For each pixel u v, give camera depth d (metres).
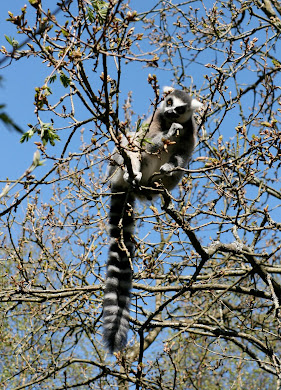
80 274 7.40
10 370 8.08
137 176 5.77
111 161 4.93
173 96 7.09
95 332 6.92
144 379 6.24
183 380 7.16
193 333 6.85
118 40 4.10
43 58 3.92
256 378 9.68
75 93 4.15
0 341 7.45
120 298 6.36
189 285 6.05
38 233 6.48
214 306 8.30
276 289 6.84
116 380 7.63
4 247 6.79
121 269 6.50
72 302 6.57
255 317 8.97
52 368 6.96
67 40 3.99
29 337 6.84
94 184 6.49
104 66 4.00
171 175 6.75
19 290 6.22
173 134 6.19
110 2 3.77
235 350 9.47
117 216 6.74
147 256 6.04
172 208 5.55
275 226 5.54
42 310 6.89
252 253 6.22
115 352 6.02
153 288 6.84
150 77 4.22
